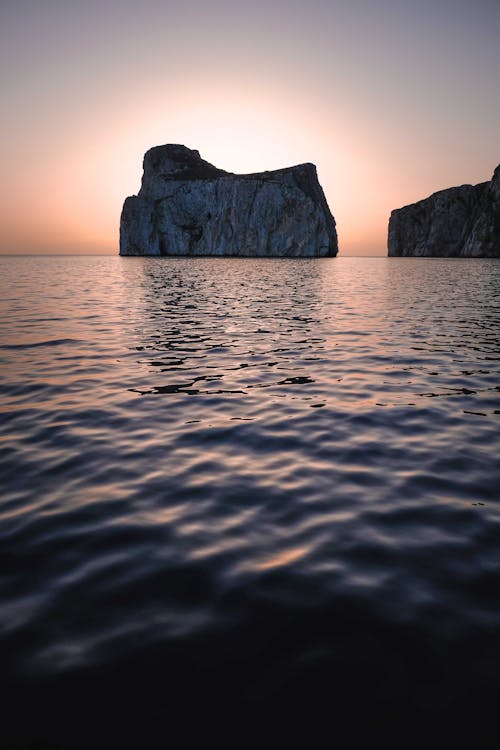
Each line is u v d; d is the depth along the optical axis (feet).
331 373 38.50
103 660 10.04
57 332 58.23
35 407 29.40
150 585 12.67
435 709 8.87
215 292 119.96
